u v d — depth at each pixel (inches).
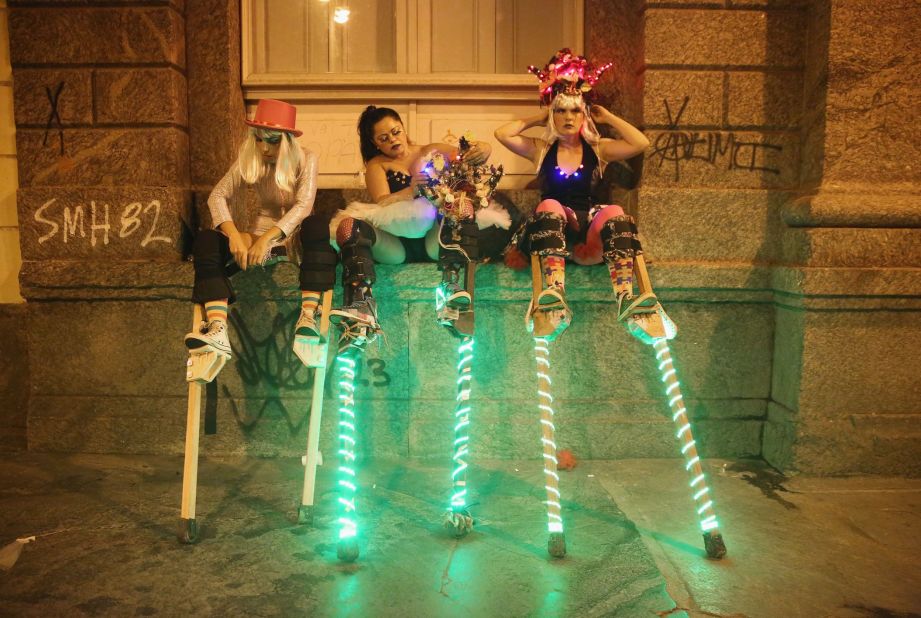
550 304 110.9
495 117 165.0
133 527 112.1
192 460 106.9
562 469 138.9
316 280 115.0
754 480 133.4
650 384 145.3
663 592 93.3
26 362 154.1
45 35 142.6
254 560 101.7
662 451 145.5
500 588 94.6
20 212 145.5
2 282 155.2
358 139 164.1
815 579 97.4
